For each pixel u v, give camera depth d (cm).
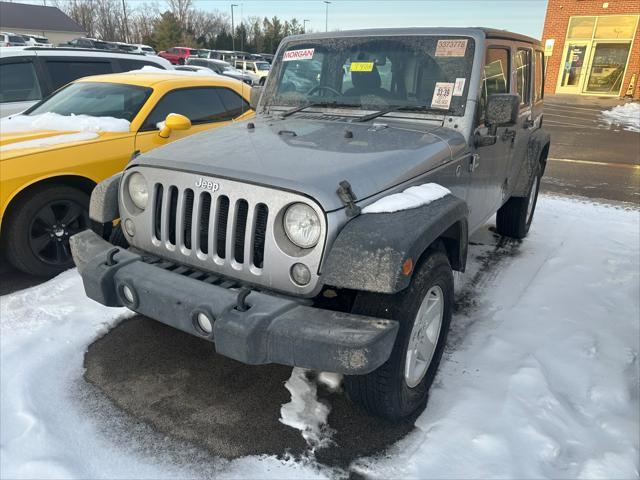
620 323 369
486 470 233
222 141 296
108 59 714
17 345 321
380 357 210
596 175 898
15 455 238
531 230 585
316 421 271
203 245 256
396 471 238
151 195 270
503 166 421
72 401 281
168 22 6594
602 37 2386
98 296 259
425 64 341
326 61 372
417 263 248
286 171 238
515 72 414
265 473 237
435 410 276
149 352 329
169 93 523
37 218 414
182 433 261
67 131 463
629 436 260
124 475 233
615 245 534
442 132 319
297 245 229
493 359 319
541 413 270
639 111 1917
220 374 309
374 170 253
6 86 633
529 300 402
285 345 213
